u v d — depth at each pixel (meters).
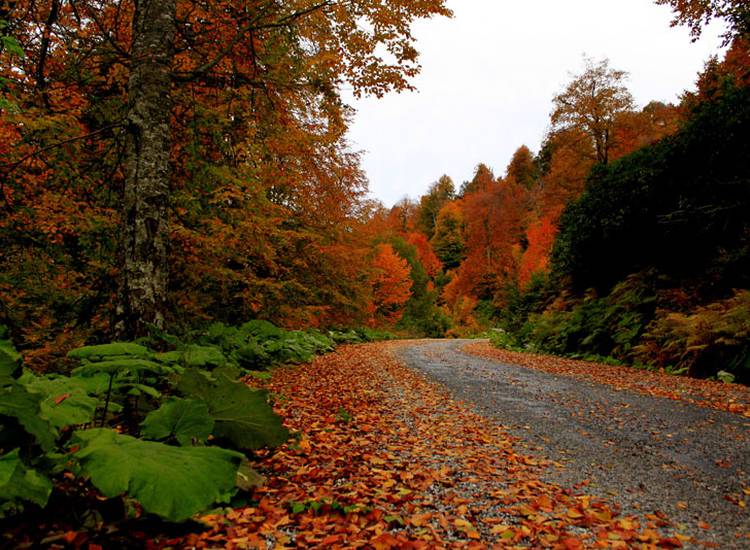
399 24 6.12
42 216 5.69
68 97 6.29
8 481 1.94
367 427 5.02
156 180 4.68
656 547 2.42
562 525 2.66
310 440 4.40
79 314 6.19
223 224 7.31
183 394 3.73
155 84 4.84
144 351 3.40
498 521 2.74
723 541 2.51
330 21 6.54
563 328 14.66
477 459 3.97
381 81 6.60
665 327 9.98
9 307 5.88
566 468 3.75
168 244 4.77
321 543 2.40
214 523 2.55
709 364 8.55
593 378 8.83
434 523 2.70
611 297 13.42
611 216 13.66
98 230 5.96
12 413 2.05
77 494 2.53
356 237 16.55
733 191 10.39
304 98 8.63
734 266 10.05
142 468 2.11
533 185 57.62
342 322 19.34
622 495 3.18
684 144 11.60
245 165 7.62
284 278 12.30
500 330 25.36
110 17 7.16
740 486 3.33
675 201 11.91
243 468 3.23
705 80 17.16
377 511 2.77
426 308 39.56
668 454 4.11
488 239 46.66
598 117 23.11
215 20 6.89
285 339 11.23
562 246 17.45
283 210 8.92
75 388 2.83
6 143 5.38
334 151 12.92
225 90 7.64
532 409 6.09
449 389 7.72
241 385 3.22
